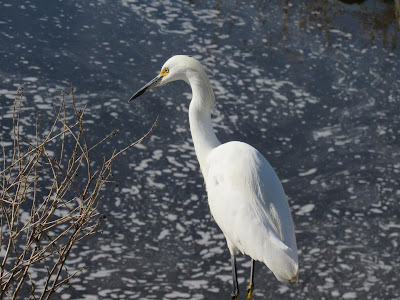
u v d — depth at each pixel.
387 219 9.30
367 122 11.33
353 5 14.71
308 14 14.31
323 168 10.23
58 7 13.72
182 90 11.80
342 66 12.70
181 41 13.02
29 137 10.18
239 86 11.89
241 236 6.52
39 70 11.84
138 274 8.08
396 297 8.00
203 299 7.79
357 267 8.43
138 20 13.56
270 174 6.73
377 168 10.28
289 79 12.24
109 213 9.03
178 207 9.25
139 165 9.95
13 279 5.79
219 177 6.89
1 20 13.07
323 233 8.98
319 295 7.98
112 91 11.52
